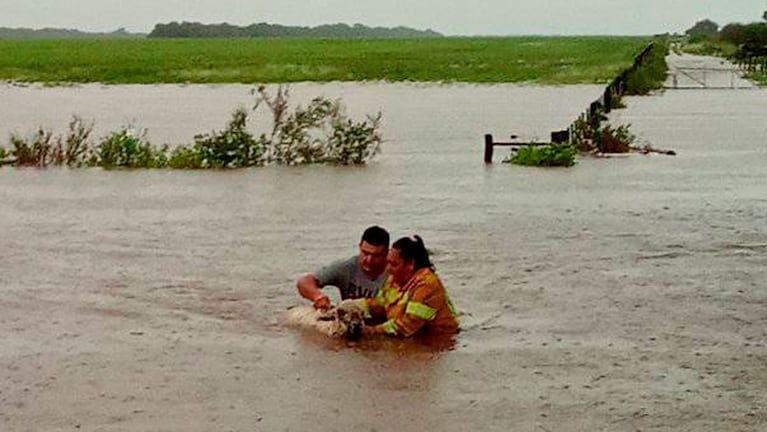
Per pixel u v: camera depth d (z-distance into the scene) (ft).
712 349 26.84
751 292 33.17
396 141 87.86
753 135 90.63
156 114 115.55
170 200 53.31
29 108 124.36
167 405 22.36
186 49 346.33
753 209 50.37
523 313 30.37
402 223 46.16
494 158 74.23
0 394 23.00
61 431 20.85
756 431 21.07
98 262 37.47
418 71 215.92
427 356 26.00
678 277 35.29
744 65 226.99
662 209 50.31
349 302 27.66
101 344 26.94
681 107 122.62
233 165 69.21
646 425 21.35
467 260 37.96
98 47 366.43
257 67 225.56
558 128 100.27
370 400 22.72
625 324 29.22
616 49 350.02
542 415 21.88
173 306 30.99
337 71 214.48
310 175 64.28
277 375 24.40
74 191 56.70
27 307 30.78
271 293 32.68
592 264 37.35
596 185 59.36
